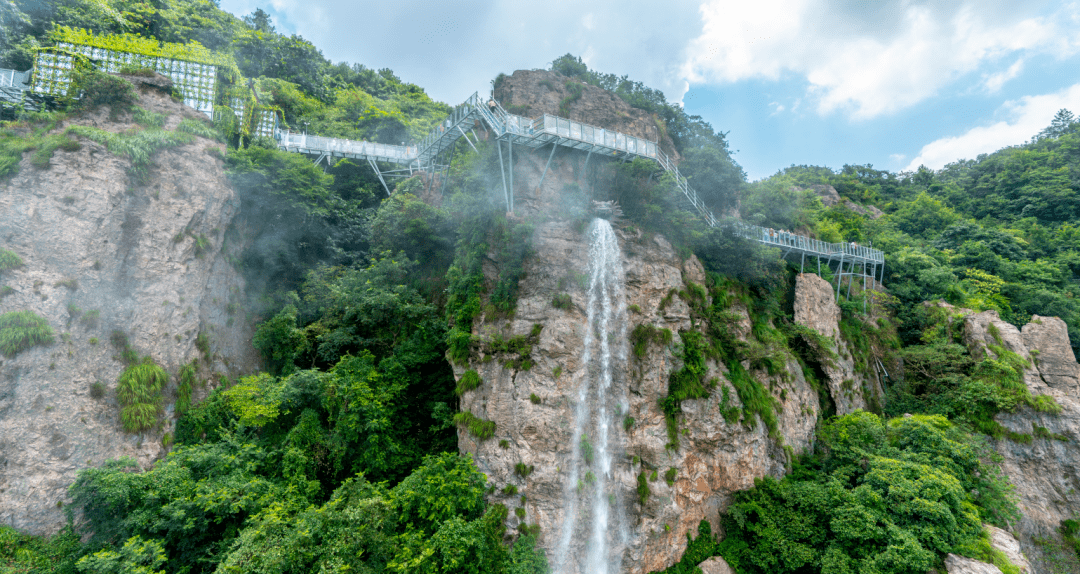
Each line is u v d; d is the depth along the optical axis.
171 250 23.77
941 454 24.47
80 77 24.33
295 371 25.98
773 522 23.16
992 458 26.00
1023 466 29.52
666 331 25.39
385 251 29.97
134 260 22.70
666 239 27.89
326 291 28.69
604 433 23.84
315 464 21.48
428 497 19.45
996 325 35.00
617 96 36.72
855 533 20.66
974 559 19.59
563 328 24.17
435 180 35.69
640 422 24.05
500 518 21.19
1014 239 50.91
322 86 50.75
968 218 65.62
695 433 24.34
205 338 24.39
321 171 32.03
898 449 25.61
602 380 24.48
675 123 40.34
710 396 25.03
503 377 23.72
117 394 20.73
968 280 43.59
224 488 18.33
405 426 24.84
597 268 25.77
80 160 21.86
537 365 23.75
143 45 28.17
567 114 33.38
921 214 62.47
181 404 22.19
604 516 22.66
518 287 24.97
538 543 21.33
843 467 25.30
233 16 47.22
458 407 25.31
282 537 15.83
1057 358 33.50
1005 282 44.25
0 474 17.84
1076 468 29.03
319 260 31.78
